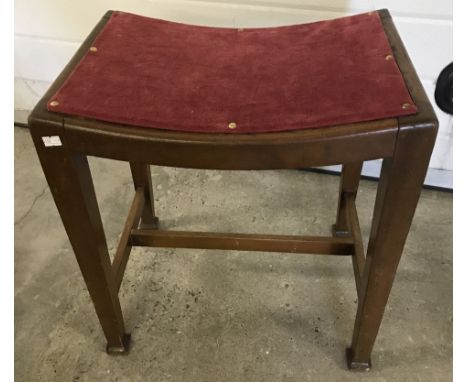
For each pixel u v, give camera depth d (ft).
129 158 1.97
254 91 2.07
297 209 3.89
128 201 3.98
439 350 2.94
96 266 2.43
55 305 3.24
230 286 3.32
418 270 3.40
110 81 2.10
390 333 3.03
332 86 2.04
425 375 2.82
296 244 2.88
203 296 3.26
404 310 3.16
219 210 3.89
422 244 3.59
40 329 3.10
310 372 2.85
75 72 2.13
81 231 2.26
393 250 2.19
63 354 2.97
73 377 2.86
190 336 3.03
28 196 4.08
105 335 2.86
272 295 3.26
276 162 1.92
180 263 3.47
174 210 3.89
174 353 2.95
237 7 3.42
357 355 2.79
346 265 3.45
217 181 4.15
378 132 1.81
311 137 1.83
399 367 2.86
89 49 2.31
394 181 1.95
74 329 3.10
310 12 3.34
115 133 1.87
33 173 4.31
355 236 2.87
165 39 2.46
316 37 2.43
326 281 3.34
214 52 2.37
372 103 1.90
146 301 3.23
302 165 1.94
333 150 1.87
